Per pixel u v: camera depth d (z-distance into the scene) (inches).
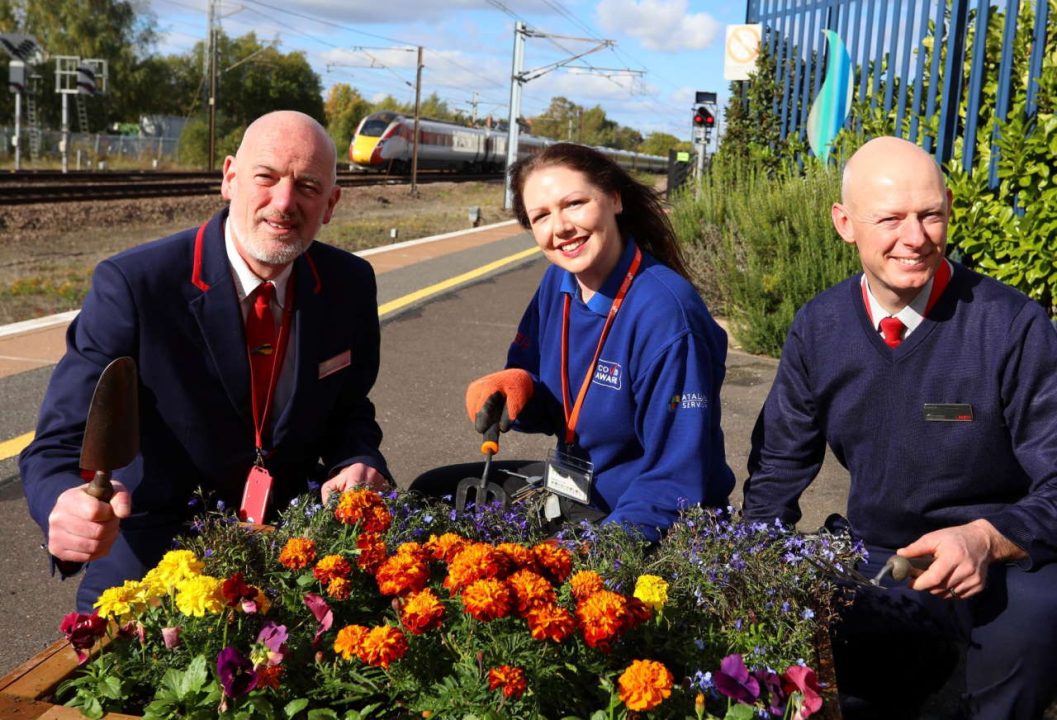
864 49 285.9
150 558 101.3
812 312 104.9
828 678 73.6
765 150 363.6
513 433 227.9
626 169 110.8
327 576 71.2
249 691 62.9
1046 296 216.8
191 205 1000.2
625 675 60.3
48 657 71.9
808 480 110.7
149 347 101.1
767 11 370.6
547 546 72.8
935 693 114.0
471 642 67.7
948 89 234.7
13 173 1124.5
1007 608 94.3
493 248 611.5
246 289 103.3
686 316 104.7
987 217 220.4
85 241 752.3
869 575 103.0
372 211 1133.7
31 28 2662.4
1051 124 204.2
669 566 80.3
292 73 3361.2
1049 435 94.0
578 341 110.9
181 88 3164.4
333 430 116.9
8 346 300.2
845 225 101.1
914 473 100.5
